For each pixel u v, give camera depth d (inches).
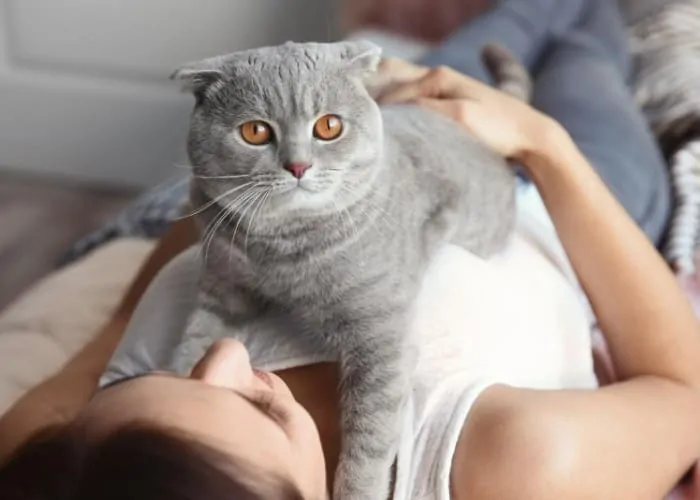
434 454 31.3
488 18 65.8
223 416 24.7
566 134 40.7
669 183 54.3
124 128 98.4
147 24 94.3
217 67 32.3
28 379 44.1
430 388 32.7
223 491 22.7
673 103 59.2
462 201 37.9
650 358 38.2
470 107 40.6
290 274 33.1
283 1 91.0
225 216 33.0
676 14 64.7
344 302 33.1
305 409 31.5
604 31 64.4
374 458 31.8
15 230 93.5
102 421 24.0
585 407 32.3
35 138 101.3
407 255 34.4
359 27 84.3
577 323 39.6
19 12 96.4
